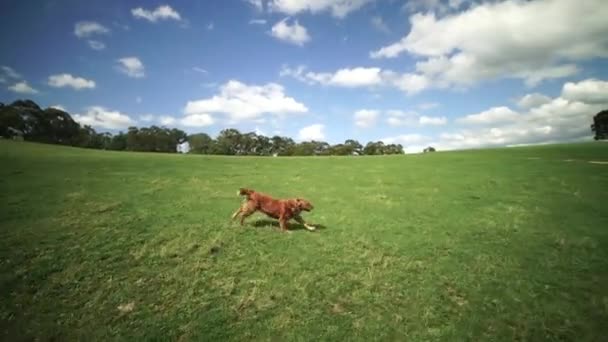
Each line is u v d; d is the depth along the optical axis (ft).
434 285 32.48
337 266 35.27
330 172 102.53
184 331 25.23
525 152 152.76
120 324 25.67
